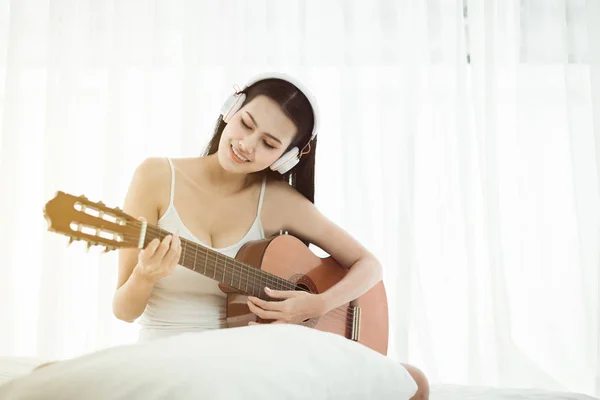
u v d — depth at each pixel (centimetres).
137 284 160
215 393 83
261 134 182
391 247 274
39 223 280
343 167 276
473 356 264
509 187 280
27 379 89
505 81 284
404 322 265
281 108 183
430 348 265
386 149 279
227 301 179
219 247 189
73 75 281
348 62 280
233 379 87
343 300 195
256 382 89
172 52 285
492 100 276
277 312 177
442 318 272
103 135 282
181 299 176
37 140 284
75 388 84
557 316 273
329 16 285
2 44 291
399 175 275
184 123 275
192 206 186
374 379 108
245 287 177
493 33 279
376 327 212
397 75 283
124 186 277
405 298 267
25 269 278
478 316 270
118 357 89
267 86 185
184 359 88
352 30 282
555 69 283
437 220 277
